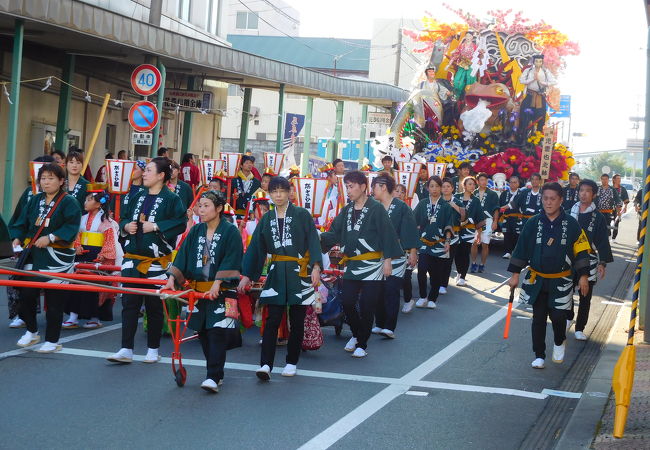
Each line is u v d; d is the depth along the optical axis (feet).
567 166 76.48
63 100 62.08
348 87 92.27
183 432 19.92
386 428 20.86
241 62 69.15
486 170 74.18
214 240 23.97
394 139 77.36
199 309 23.89
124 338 26.53
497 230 67.41
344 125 178.09
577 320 34.24
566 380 26.91
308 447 19.13
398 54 136.15
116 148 76.64
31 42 59.31
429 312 39.65
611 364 28.66
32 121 62.18
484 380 26.40
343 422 21.24
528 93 77.71
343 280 29.66
